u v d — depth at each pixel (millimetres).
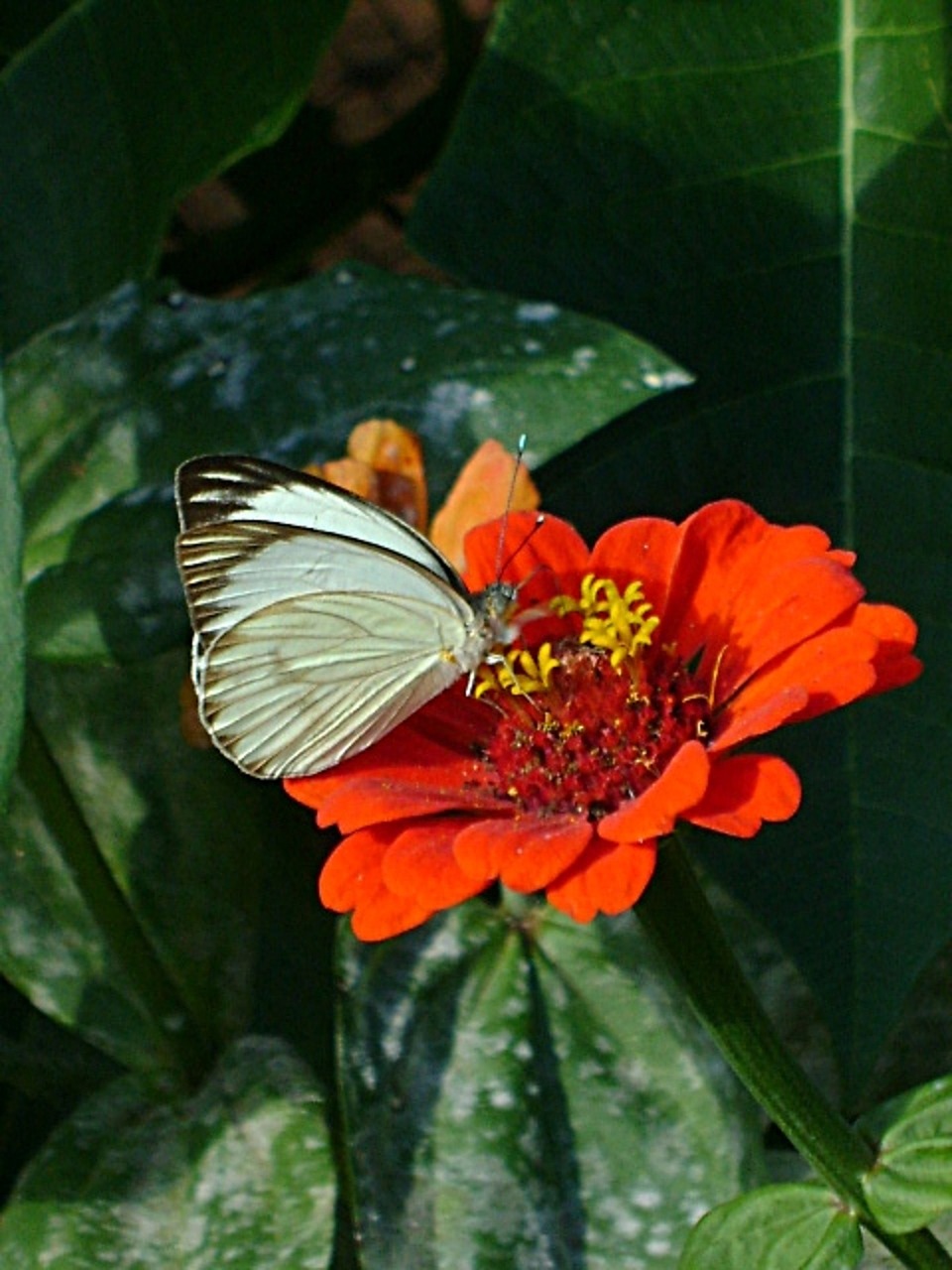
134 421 519
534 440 511
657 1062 508
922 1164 472
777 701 444
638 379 512
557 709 469
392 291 521
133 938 514
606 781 466
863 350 534
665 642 472
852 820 523
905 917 520
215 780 531
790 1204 477
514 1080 506
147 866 529
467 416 514
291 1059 515
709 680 470
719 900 522
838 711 525
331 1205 502
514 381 514
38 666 531
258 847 531
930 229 532
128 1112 516
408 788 462
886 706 525
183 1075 517
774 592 457
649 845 441
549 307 518
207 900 529
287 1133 508
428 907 440
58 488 518
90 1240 503
